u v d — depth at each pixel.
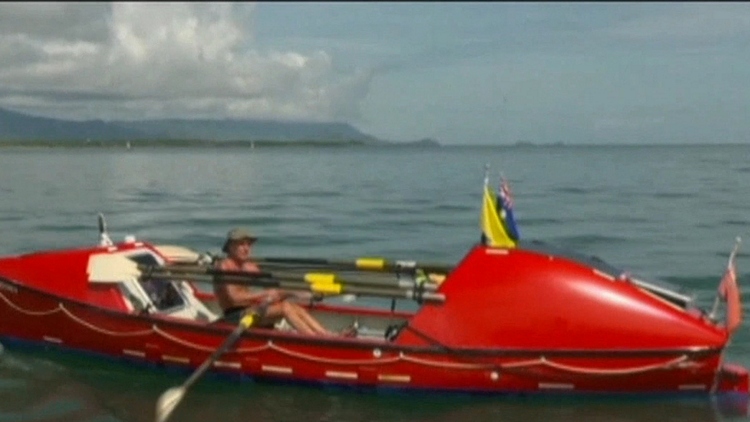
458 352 7.95
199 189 32.59
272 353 8.40
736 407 7.81
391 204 26.20
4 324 9.71
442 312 8.03
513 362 7.89
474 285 8.02
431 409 7.91
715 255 14.30
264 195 29.94
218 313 10.20
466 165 60.06
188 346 8.63
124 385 8.59
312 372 8.33
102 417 7.74
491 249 8.12
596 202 24.33
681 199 22.69
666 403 7.93
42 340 9.51
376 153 120.62
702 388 7.86
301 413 7.81
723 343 7.66
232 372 8.55
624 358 7.75
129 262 9.31
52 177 31.25
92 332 9.16
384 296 8.23
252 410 7.89
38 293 9.40
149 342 8.84
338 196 29.72
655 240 16.56
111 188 30.28
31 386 8.55
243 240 8.93
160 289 9.63
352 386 8.27
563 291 7.86
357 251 16.44
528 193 28.89
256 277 8.68
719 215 15.84
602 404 7.92
